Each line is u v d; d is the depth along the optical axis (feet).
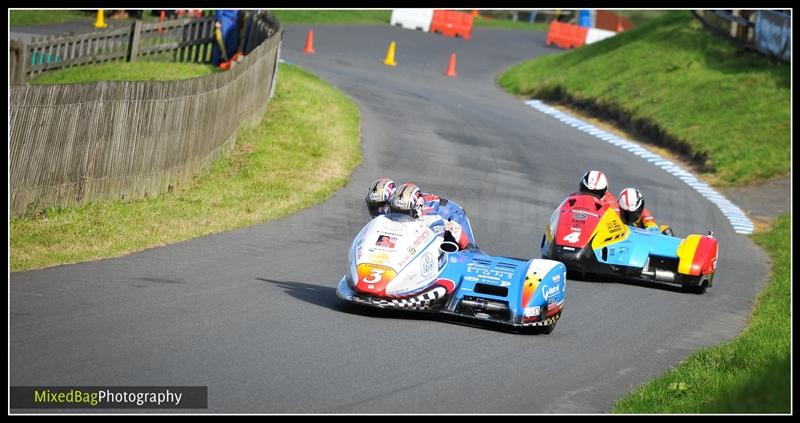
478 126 343.05
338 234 182.19
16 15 494.59
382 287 121.49
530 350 118.42
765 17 409.08
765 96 367.25
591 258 166.61
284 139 255.09
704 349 126.93
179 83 193.67
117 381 88.12
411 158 270.87
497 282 125.18
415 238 125.59
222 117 225.97
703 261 168.66
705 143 340.39
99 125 168.96
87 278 126.00
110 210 169.89
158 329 106.01
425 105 370.12
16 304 109.40
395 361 104.99
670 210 260.01
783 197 290.76
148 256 144.46
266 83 278.26
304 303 127.34
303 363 99.91
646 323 145.07
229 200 196.34
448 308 125.80
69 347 95.91
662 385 107.55
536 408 95.40
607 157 323.57
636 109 387.96
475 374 104.27
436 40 591.37
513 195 245.65
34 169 154.51
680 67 417.90
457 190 242.17
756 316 158.81
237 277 138.72
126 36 348.79
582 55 490.08
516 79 476.54
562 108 422.00
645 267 168.35
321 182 226.38
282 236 173.88
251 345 104.06
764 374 95.96
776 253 222.69
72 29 472.85
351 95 361.10
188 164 205.36
